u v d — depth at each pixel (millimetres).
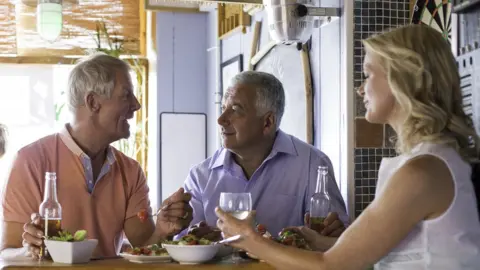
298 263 1580
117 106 2312
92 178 2354
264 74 2596
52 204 1993
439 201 1479
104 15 5398
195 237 2029
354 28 2777
